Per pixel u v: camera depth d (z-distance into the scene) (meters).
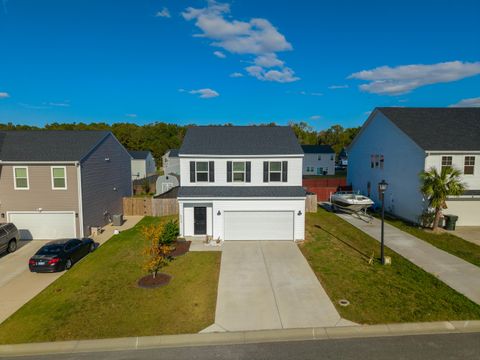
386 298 10.42
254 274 12.68
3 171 18.39
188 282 11.95
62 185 18.56
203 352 7.80
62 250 13.72
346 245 16.58
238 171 19.09
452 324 8.87
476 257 14.52
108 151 22.83
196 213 18.25
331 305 10.00
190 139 20.67
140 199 25.53
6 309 10.30
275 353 7.71
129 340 8.28
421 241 17.14
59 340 8.34
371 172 28.11
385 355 7.57
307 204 25.69
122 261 14.49
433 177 18.69
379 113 26.20
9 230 16.33
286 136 21.30
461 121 23.39
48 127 86.25
